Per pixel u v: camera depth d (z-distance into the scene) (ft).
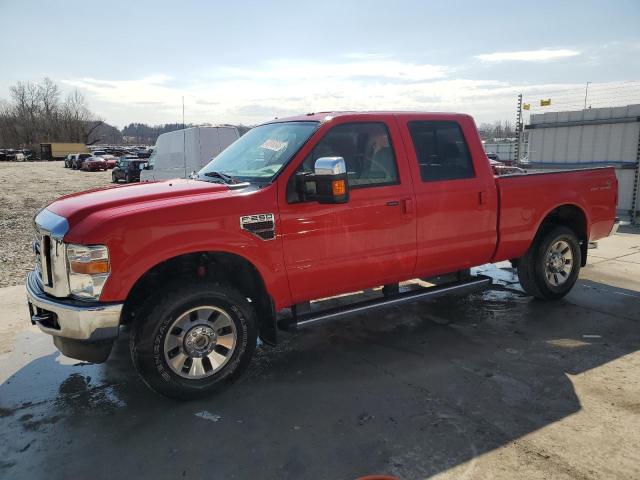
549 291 18.60
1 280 23.86
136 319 11.59
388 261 14.47
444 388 12.57
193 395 12.10
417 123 15.19
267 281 12.69
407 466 9.52
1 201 63.41
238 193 12.35
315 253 13.24
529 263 18.33
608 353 14.46
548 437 10.33
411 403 11.88
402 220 14.51
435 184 15.12
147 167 56.18
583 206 18.84
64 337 11.23
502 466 9.43
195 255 12.51
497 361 14.07
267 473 9.46
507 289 20.86
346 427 10.93
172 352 11.87
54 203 13.15
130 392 12.83
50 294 11.72
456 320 17.44
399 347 15.28
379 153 14.40
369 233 13.99
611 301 19.10
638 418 10.99
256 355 14.96
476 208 16.01
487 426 10.79
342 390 12.62
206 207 11.78
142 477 9.45
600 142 40.09
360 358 14.56
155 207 11.40
